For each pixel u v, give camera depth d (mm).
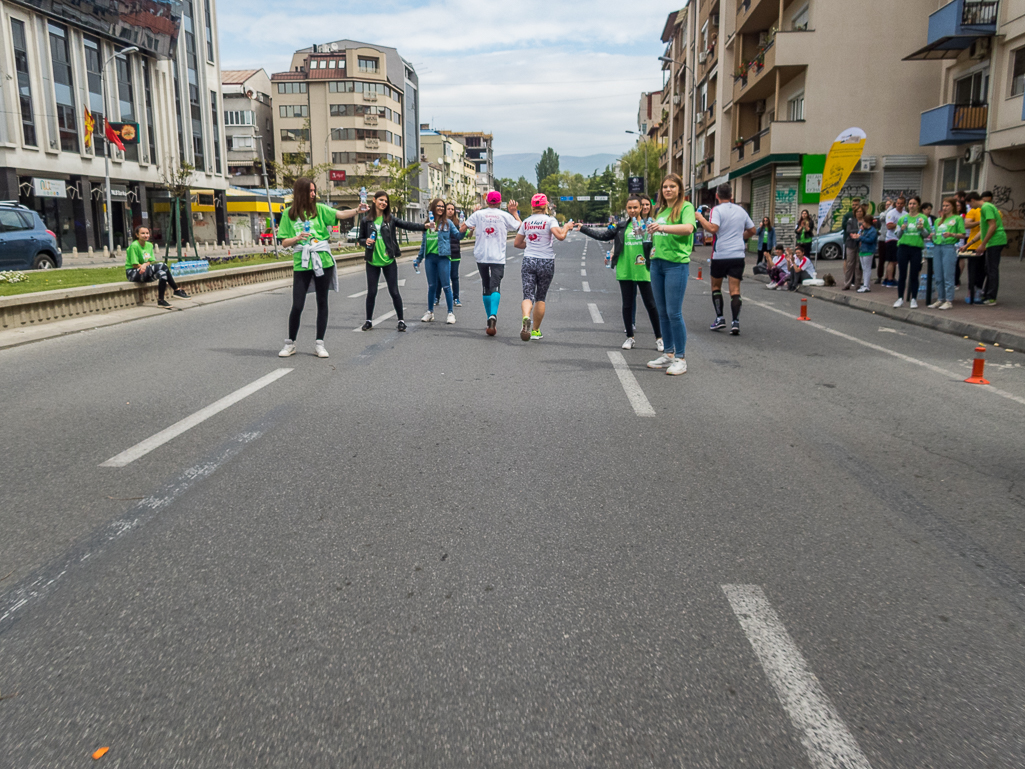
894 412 6375
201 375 7625
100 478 4590
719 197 10648
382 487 4445
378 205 10531
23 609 3047
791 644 2828
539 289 9672
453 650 2770
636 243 8844
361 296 15867
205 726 2355
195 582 3277
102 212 41281
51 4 36375
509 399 6645
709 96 46719
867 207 15852
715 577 3357
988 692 2559
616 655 2748
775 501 4293
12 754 2227
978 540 3797
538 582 3291
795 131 29531
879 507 4223
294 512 4062
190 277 14938
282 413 6117
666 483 4562
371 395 6762
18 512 4055
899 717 2426
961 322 10828
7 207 19750
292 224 8359
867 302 13945
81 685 2555
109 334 10555
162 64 45719
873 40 28969
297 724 2365
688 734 2336
